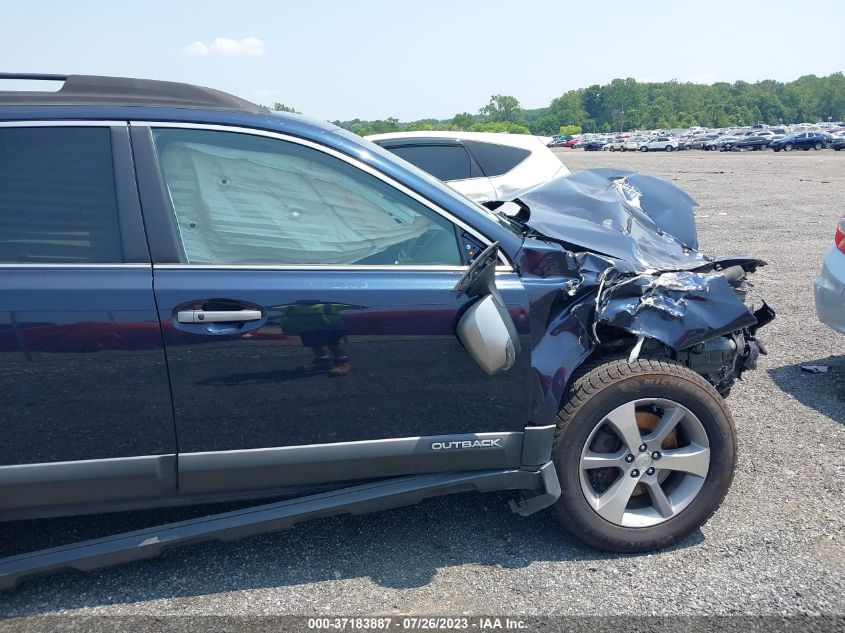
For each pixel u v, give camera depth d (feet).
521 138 23.08
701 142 223.30
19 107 8.04
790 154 153.58
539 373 8.87
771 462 12.09
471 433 8.84
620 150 244.01
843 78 624.59
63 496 8.03
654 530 9.52
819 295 15.15
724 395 11.35
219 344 8.00
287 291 8.16
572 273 9.17
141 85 8.70
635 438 9.25
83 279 7.80
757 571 9.22
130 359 7.84
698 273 9.98
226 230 8.34
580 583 9.03
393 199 8.81
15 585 8.21
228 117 8.51
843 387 15.39
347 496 8.72
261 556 9.70
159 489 8.25
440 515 10.68
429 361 8.54
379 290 8.38
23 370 7.65
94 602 8.76
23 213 7.91
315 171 8.66
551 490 8.98
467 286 8.30
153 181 8.16
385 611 8.55
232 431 8.24
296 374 8.23
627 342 9.96
